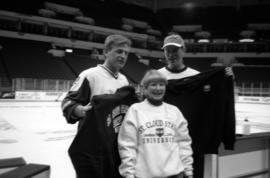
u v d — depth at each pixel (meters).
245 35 25.83
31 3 22.62
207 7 28.62
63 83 16.70
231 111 2.56
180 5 29.27
